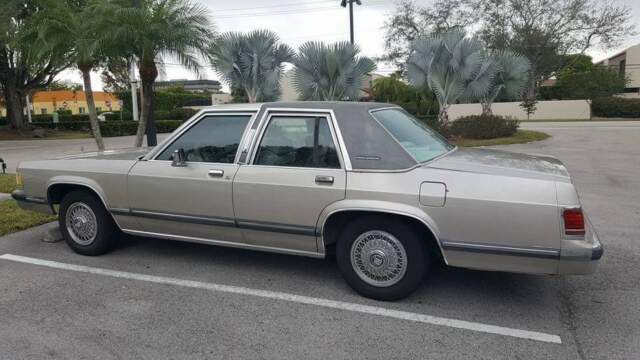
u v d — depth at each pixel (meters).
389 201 3.88
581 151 15.45
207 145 4.69
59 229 5.96
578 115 41.94
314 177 4.12
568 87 45.50
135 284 4.56
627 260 5.07
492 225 3.65
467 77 18.64
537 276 4.64
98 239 5.26
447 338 3.51
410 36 41.78
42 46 10.89
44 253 5.48
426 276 4.32
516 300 4.14
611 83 43.84
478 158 4.33
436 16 41.25
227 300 4.20
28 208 5.64
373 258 4.08
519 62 20.84
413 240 3.93
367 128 4.14
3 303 4.17
